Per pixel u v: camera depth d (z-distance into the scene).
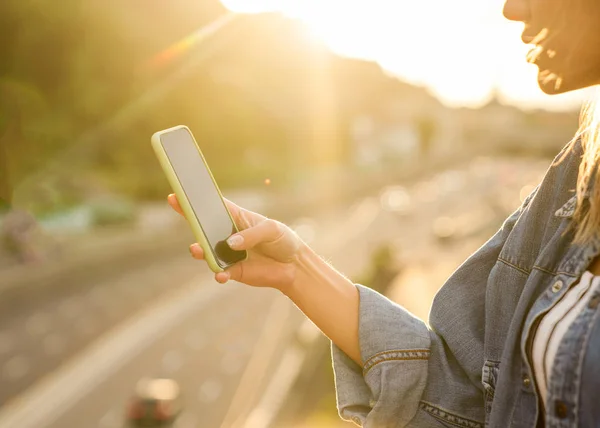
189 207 1.52
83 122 54.00
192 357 34.66
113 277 45.97
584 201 1.32
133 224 55.69
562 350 1.19
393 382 1.53
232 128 83.19
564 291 1.25
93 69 50.62
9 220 42.22
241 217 1.61
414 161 160.12
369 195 109.50
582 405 1.16
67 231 51.31
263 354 35.50
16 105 43.47
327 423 27.39
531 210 1.45
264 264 1.56
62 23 45.62
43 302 39.34
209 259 1.52
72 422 27.05
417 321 1.60
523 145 175.88
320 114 123.25
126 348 34.91
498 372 1.39
